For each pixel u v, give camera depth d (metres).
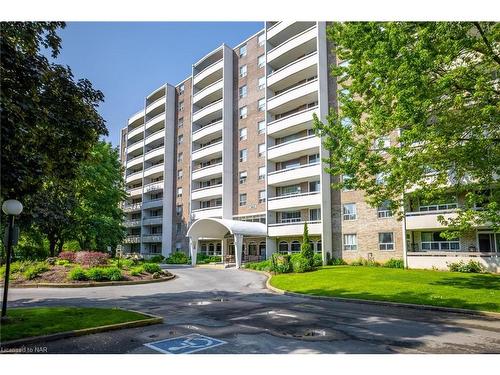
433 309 12.62
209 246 45.69
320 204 31.42
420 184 16.20
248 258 37.50
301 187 35.28
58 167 12.27
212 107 45.62
